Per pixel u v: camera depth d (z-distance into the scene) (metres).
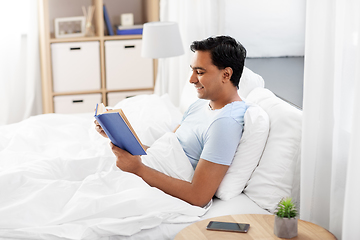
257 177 1.63
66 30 3.41
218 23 2.98
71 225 1.41
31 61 3.56
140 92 3.56
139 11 3.80
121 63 3.47
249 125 1.61
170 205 1.49
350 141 1.24
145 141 1.96
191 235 1.26
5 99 3.53
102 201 1.46
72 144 1.95
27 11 3.48
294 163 1.58
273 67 2.71
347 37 1.31
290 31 3.01
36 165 1.62
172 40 2.79
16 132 2.07
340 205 1.39
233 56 1.60
